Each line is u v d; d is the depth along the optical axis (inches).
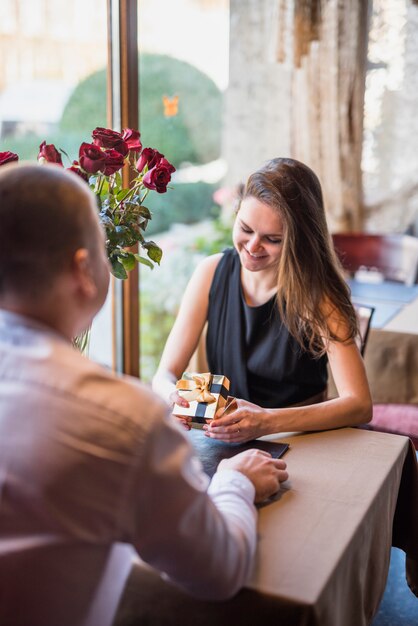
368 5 169.5
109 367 106.2
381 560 52.1
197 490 33.4
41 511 30.7
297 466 53.1
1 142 90.8
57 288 32.6
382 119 176.4
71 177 33.6
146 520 32.2
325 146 169.2
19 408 31.4
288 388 70.3
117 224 54.8
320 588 38.0
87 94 95.8
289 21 122.6
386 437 59.3
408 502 61.1
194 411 56.7
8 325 32.9
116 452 31.0
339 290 66.9
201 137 174.7
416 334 97.7
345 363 65.4
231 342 71.3
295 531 43.5
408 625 76.6
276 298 68.7
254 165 179.2
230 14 171.0
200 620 39.1
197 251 162.4
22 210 31.6
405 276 138.8
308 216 64.9
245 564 36.4
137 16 94.4
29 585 31.0
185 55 159.2
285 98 171.5
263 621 37.7
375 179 179.9
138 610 40.6
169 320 146.8
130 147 57.3
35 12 89.5
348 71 166.9
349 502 47.5
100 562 32.3
